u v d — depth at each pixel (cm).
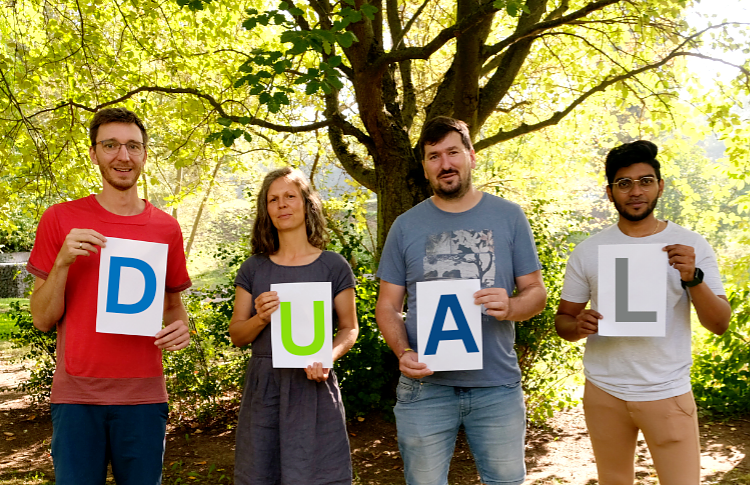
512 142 1042
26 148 627
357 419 574
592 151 984
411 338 260
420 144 262
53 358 671
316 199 279
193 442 541
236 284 276
